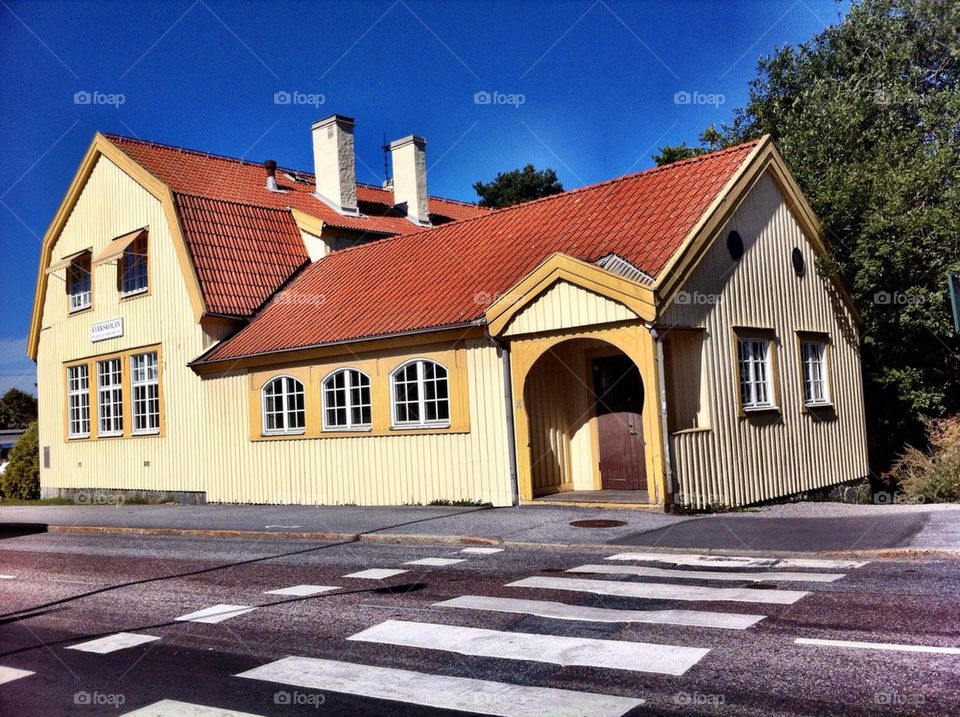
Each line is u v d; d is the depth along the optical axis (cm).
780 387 1644
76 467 2470
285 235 2298
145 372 2228
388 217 2692
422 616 748
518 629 688
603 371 1544
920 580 763
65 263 2453
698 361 1423
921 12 2233
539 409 1510
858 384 1955
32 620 843
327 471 1753
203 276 2055
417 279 1786
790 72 2489
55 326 2573
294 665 629
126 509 1981
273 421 1881
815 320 1805
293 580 965
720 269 1493
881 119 2175
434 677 582
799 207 1753
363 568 1012
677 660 582
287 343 1803
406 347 1617
